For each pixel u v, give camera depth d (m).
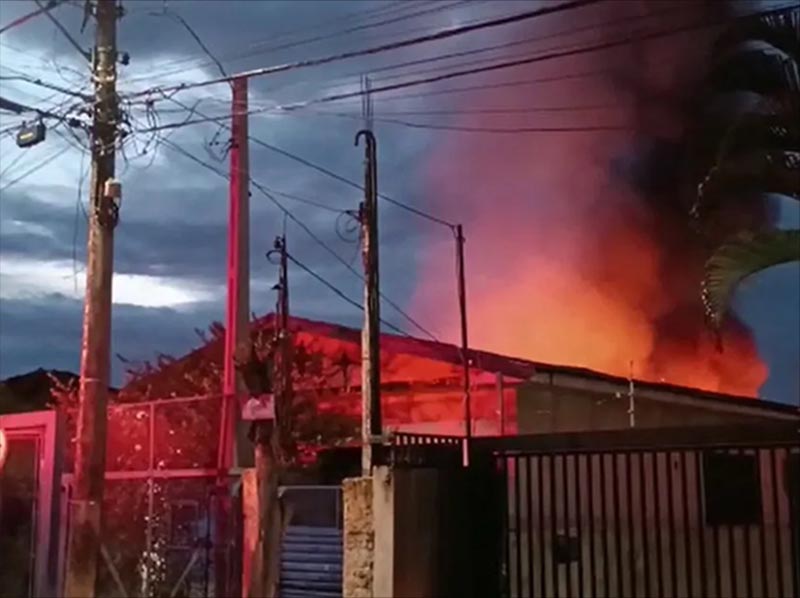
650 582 9.98
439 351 16.64
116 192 11.75
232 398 13.91
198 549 12.94
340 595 11.75
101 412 11.43
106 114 12.13
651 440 10.08
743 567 9.87
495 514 10.90
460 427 16.27
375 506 10.33
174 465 14.33
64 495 14.30
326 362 17.39
